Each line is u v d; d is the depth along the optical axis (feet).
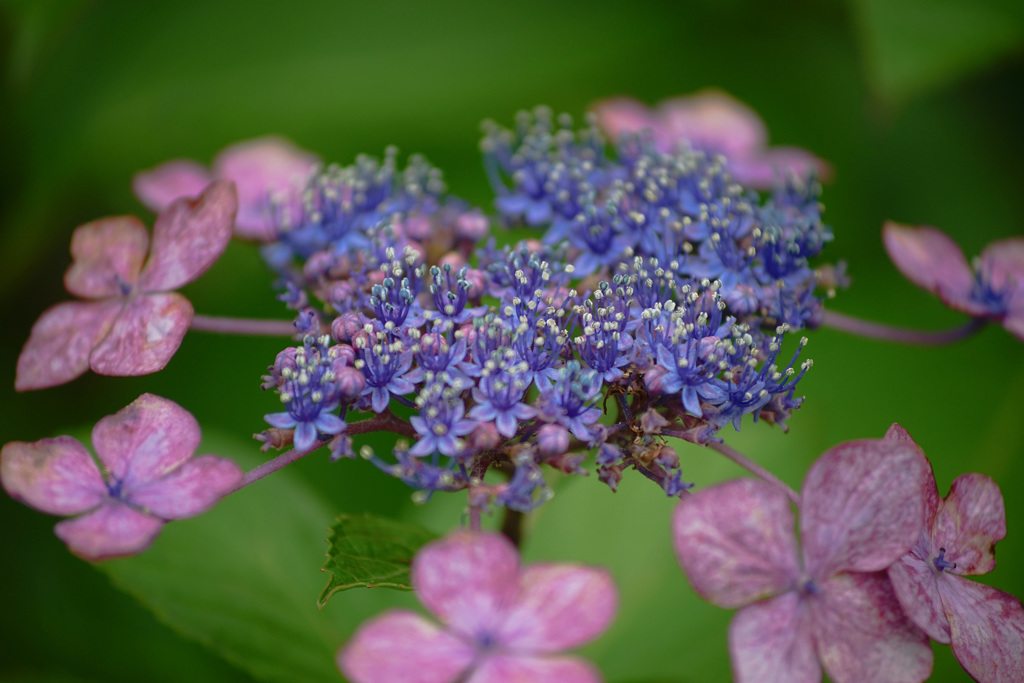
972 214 1.36
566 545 1.24
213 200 1.08
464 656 0.93
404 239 1.12
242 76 1.36
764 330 1.10
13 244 1.32
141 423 1.01
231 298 1.35
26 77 1.29
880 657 0.97
